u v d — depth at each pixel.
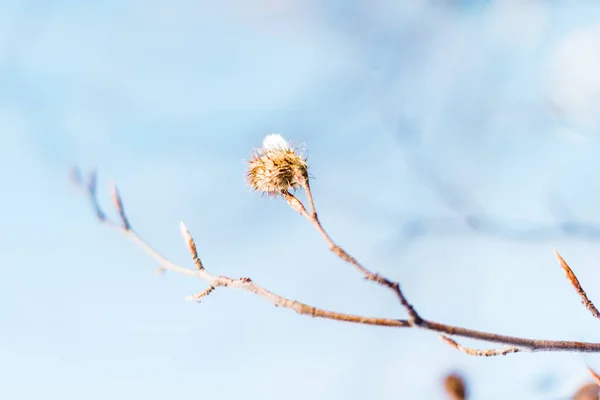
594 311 0.86
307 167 0.95
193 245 0.88
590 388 0.91
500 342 0.85
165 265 0.88
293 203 0.88
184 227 0.88
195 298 0.87
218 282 0.87
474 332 0.85
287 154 0.95
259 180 0.95
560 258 0.87
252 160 0.96
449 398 0.93
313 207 0.87
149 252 0.89
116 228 0.90
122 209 0.90
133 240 0.90
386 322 0.85
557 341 0.85
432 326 0.84
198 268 0.88
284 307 0.85
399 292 0.84
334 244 0.86
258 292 0.86
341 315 0.85
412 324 0.84
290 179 0.94
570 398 0.91
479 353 0.86
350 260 0.85
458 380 0.93
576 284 0.87
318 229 0.87
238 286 0.87
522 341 0.85
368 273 0.85
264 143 0.96
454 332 0.85
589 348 0.85
